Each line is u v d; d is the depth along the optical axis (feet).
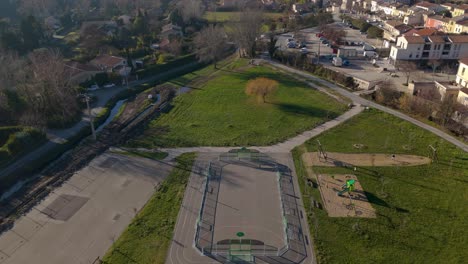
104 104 323.16
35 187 206.90
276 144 246.27
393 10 645.51
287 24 604.08
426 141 246.06
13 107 282.77
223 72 406.00
